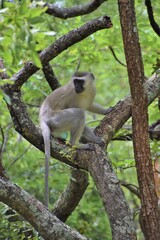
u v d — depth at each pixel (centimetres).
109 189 981
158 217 948
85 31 1046
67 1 1491
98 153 1047
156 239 938
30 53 800
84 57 1644
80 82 1375
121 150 1808
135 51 968
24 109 1098
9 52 839
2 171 989
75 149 1061
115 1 1527
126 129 1253
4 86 1077
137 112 969
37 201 964
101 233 1652
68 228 959
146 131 968
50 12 1235
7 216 1130
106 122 1113
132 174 1991
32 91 1551
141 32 1497
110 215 957
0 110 1563
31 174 1686
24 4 798
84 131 1286
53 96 1355
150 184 952
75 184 1275
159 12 1497
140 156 960
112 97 2217
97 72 2492
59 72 1872
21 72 1086
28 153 1725
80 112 1287
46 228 948
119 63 1638
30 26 831
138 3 1470
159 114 1591
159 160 1413
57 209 1326
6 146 1688
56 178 1684
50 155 1120
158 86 1157
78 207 1709
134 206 1928
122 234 934
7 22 792
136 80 969
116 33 1497
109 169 1016
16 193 948
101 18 1032
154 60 1458
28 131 1102
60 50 1070
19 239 1123
